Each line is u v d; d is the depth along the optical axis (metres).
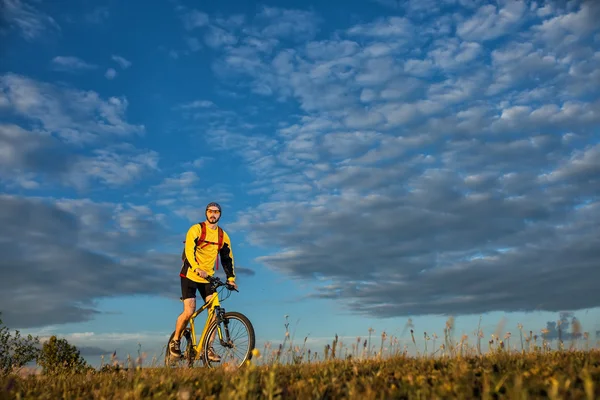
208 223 9.10
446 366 5.47
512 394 3.79
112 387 5.55
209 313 8.59
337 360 6.37
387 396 4.29
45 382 6.66
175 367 7.92
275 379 5.12
